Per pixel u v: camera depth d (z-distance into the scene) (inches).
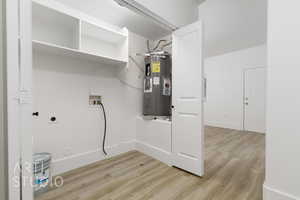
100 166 79.0
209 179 65.6
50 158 61.2
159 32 103.2
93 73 84.4
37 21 63.1
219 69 189.2
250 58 163.0
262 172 71.9
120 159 88.7
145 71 101.0
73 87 76.4
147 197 53.6
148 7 61.6
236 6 86.4
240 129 171.6
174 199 52.3
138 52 106.7
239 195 54.1
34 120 64.3
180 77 76.2
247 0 80.2
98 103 86.5
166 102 94.9
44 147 67.1
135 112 107.8
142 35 108.1
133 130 106.7
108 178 66.7
